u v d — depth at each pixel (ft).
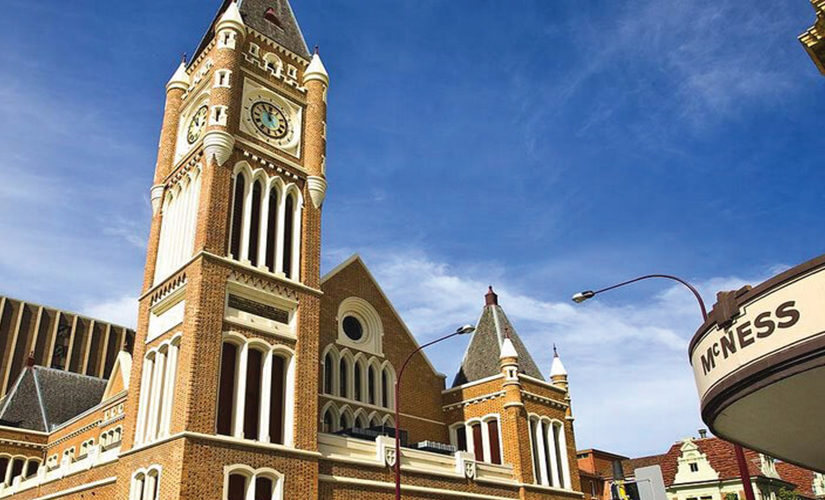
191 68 154.61
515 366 163.43
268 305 123.54
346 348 154.61
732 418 53.72
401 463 130.41
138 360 124.36
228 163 128.57
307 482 112.27
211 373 108.37
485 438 161.38
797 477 302.25
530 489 152.56
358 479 121.08
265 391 115.34
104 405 180.96
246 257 123.95
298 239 135.74
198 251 116.98
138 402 119.44
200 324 110.22
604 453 258.37
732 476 245.24
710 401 52.54
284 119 145.48
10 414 211.20
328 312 153.89
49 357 300.20
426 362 174.19
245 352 115.14
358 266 167.84
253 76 142.31
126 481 111.34
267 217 132.05
